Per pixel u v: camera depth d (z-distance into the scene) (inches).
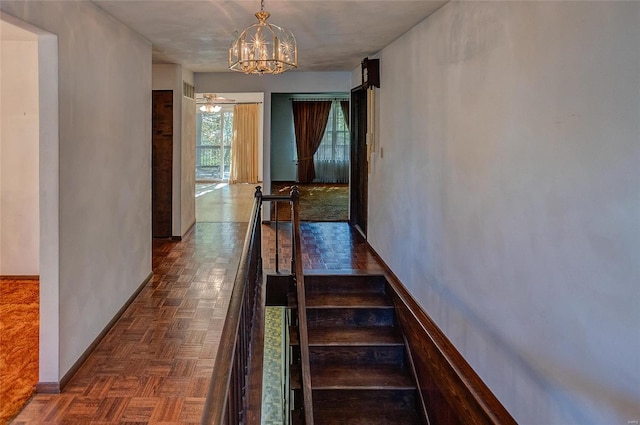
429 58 138.5
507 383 92.4
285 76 279.1
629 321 59.2
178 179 249.8
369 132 228.5
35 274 188.9
